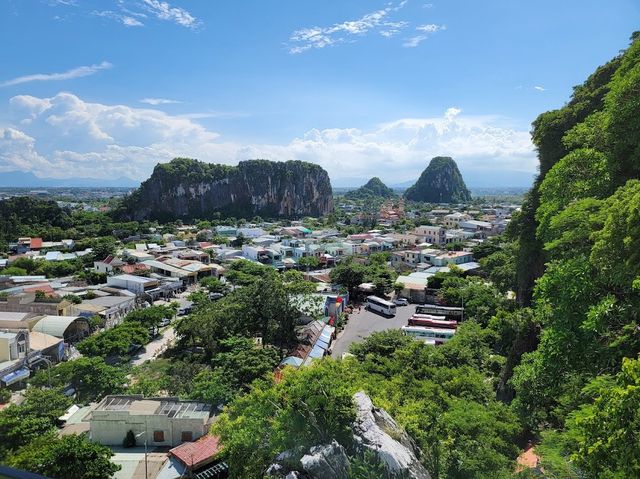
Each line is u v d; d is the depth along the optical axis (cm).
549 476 1337
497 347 3388
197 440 2280
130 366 3659
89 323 4475
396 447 1566
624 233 1211
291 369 2092
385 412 1828
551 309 1616
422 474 1569
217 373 2920
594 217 1463
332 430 1609
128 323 4212
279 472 1532
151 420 2350
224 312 3900
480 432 1812
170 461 2161
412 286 5975
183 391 2917
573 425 1236
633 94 1659
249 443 1712
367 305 5612
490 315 4172
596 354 1362
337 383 1764
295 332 4022
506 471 1636
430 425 1909
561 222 1669
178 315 5378
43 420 2234
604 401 994
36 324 4147
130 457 2203
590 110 3344
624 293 1338
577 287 1407
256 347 3459
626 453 880
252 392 2023
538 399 1903
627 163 1814
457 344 3023
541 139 3744
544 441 1546
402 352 2800
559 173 2041
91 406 2694
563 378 1603
